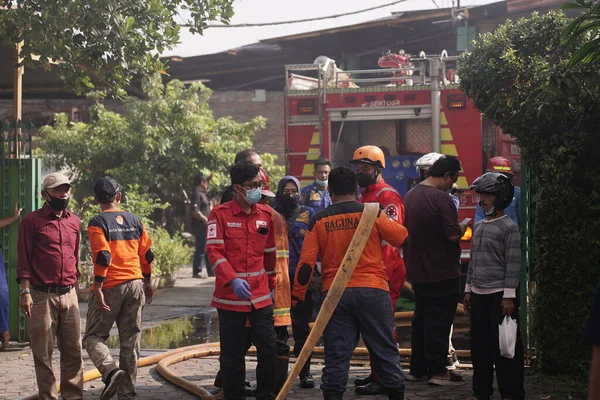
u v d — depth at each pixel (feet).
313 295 27.30
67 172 68.33
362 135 43.50
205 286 51.13
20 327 31.45
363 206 19.24
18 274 21.01
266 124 83.71
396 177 42.52
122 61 29.81
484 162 40.40
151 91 65.92
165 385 24.61
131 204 52.01
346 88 42.39
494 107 24.88
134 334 22.43
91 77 35.17
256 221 19.86
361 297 18.70
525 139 24.12
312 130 43.06
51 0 28.84
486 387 21.44
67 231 21.54
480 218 32.37
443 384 23.71
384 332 18.81
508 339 20.42
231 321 19.44
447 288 23.38
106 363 21.26
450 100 40.55
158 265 49.39
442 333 23.52
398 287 22.59
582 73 21.48
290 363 27.02
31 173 31.30
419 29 80.43
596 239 22.90
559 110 21.81
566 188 22.97
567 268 23.31
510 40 25.11
